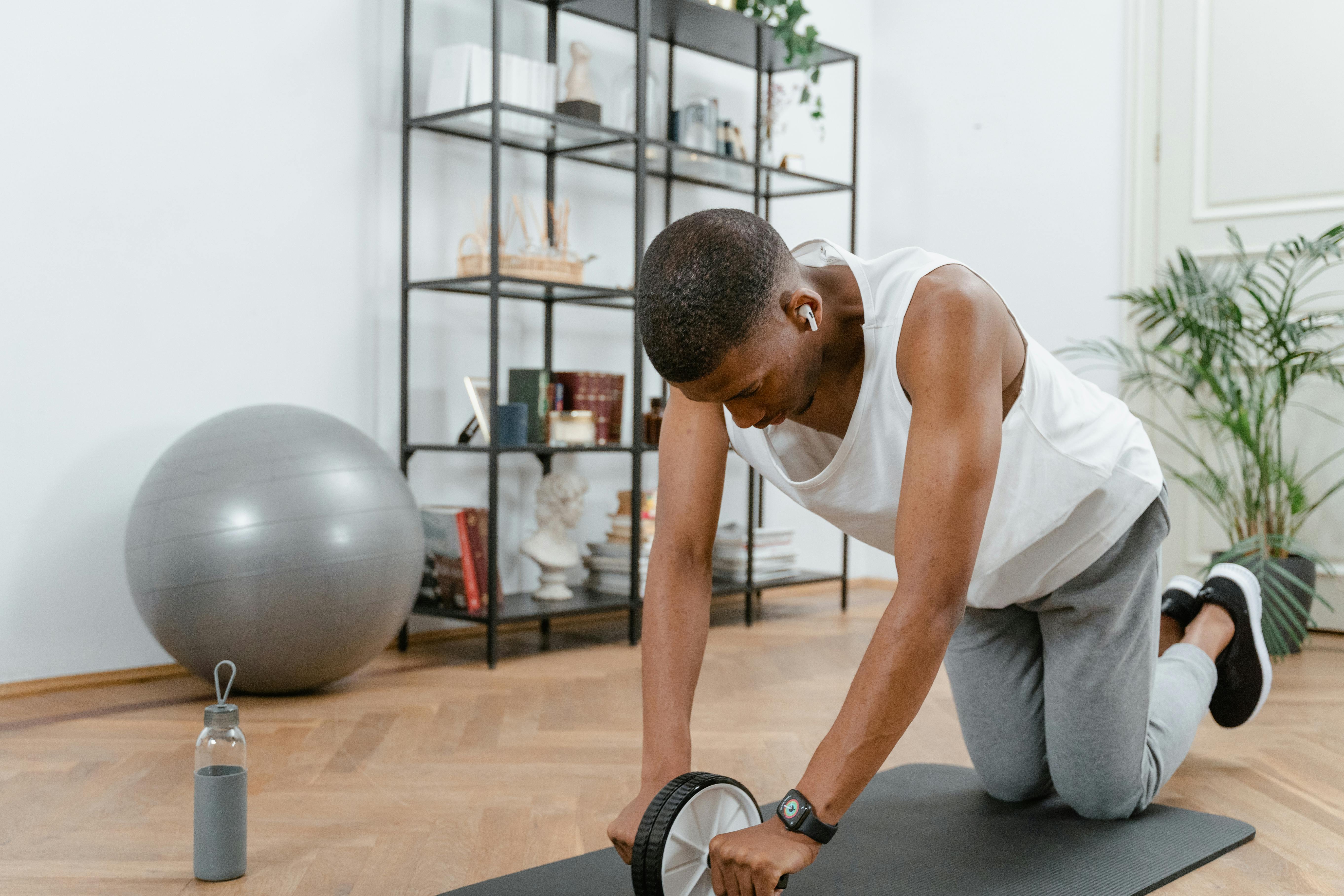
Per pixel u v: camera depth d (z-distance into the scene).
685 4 3.47
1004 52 4.32
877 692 0.97
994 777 1.75
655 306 0.95
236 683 2.48
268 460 2.42
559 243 3.35
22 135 2.59
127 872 1.48
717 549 3.81
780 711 2.45
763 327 0.96
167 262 2.82
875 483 1.16
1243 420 3.25
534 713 2.42
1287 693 2.69
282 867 1.50
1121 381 3.96
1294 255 3.27
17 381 2.60
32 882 1.45
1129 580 1.48
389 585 2.50
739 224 0.97
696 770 1.97
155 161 2.80
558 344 3.66
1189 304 3.41
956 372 1.00
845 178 4.69
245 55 2.95
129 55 2.75
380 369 3.24
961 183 4.43
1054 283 4.17
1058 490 1.30
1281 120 3.63
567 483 3.37
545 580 3.37
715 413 1.24
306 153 3.07
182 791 1.84
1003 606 1.57
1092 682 1.53
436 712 2.42
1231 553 3.16
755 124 3.86
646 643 1.22
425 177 3.32
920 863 1.49
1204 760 2.09
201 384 2.89
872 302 1.09
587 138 3.38
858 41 4.66
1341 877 1.49
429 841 1.61
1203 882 1.47
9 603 2.59
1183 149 3.83
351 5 3.16
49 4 2.62
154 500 2.41
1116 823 1.67
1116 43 4.02
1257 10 3.67
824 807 0.97
